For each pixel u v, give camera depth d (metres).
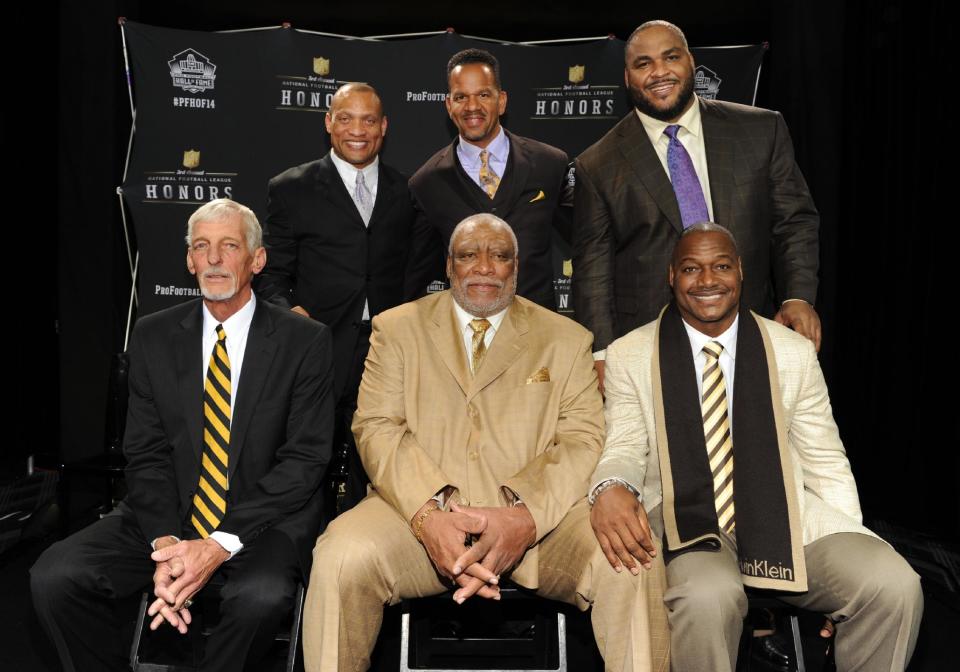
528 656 2.76
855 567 2.20
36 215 5.02
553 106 4.17
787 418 2.45
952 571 3.64
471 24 4.49
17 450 5.22
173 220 4.17
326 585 2.21
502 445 2.48
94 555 2.37
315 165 3.46
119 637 2.44
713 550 2.33
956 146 3.81
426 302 2.67
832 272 4.28
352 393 3.36
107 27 4.38
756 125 2.91
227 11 4.44
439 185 3.25
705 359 2.54
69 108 4.43
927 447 4.02
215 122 4.16
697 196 2.89
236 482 2.52
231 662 2.26
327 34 4.18
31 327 5.11
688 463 2.42
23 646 2.89
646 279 2.90
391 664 2.90
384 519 2.37
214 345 2.60
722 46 4.21
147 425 2.56
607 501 2.31
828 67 4.19
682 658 2.19
